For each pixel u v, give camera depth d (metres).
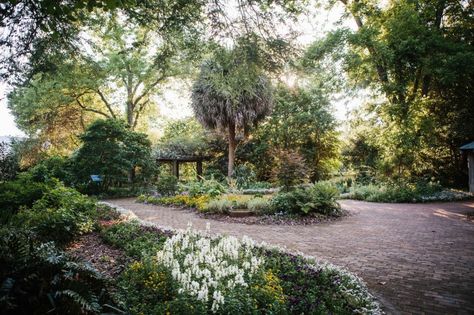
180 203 11.28
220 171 19.94
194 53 4.98
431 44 14.70
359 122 17.52
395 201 13.02
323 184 9.83
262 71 4.67
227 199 10.11
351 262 4.76
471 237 6.41
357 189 14.94
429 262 4.77
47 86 17.06
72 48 5.27
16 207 7.65
